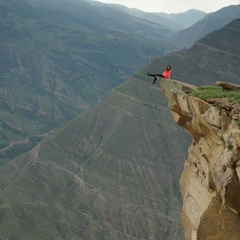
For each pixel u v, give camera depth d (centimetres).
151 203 12081
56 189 12975
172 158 13600
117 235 11238
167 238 11075
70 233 11300
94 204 12250
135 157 13550
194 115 2359
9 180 14400
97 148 14488
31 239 10512
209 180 2239
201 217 2136
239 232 2070
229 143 1952
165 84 2664
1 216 11306
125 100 15612
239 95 2217
